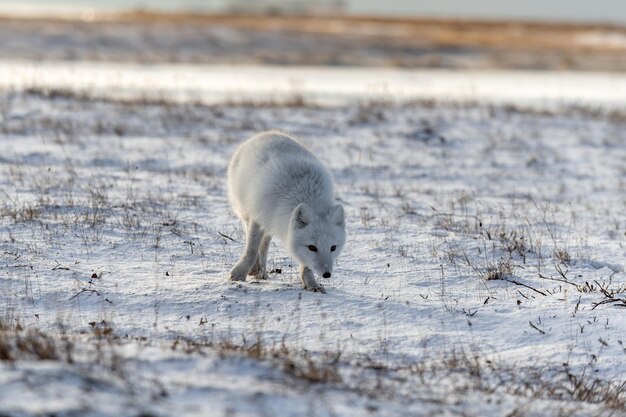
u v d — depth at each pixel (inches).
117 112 1235.9
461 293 507.5
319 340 416.5
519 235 660.7
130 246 575.5
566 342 430.9
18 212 643.5
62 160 906.7
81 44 2694.4
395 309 469.7
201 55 2642.7
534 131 1251.2
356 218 705.0
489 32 4904.0
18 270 506.9
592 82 2300.7
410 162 1008.2
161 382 274.1
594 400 360.5
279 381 300.0
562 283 530.0
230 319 444.5
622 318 462.3
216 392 270.2
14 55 2294.5
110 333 403.2
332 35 3700.8
